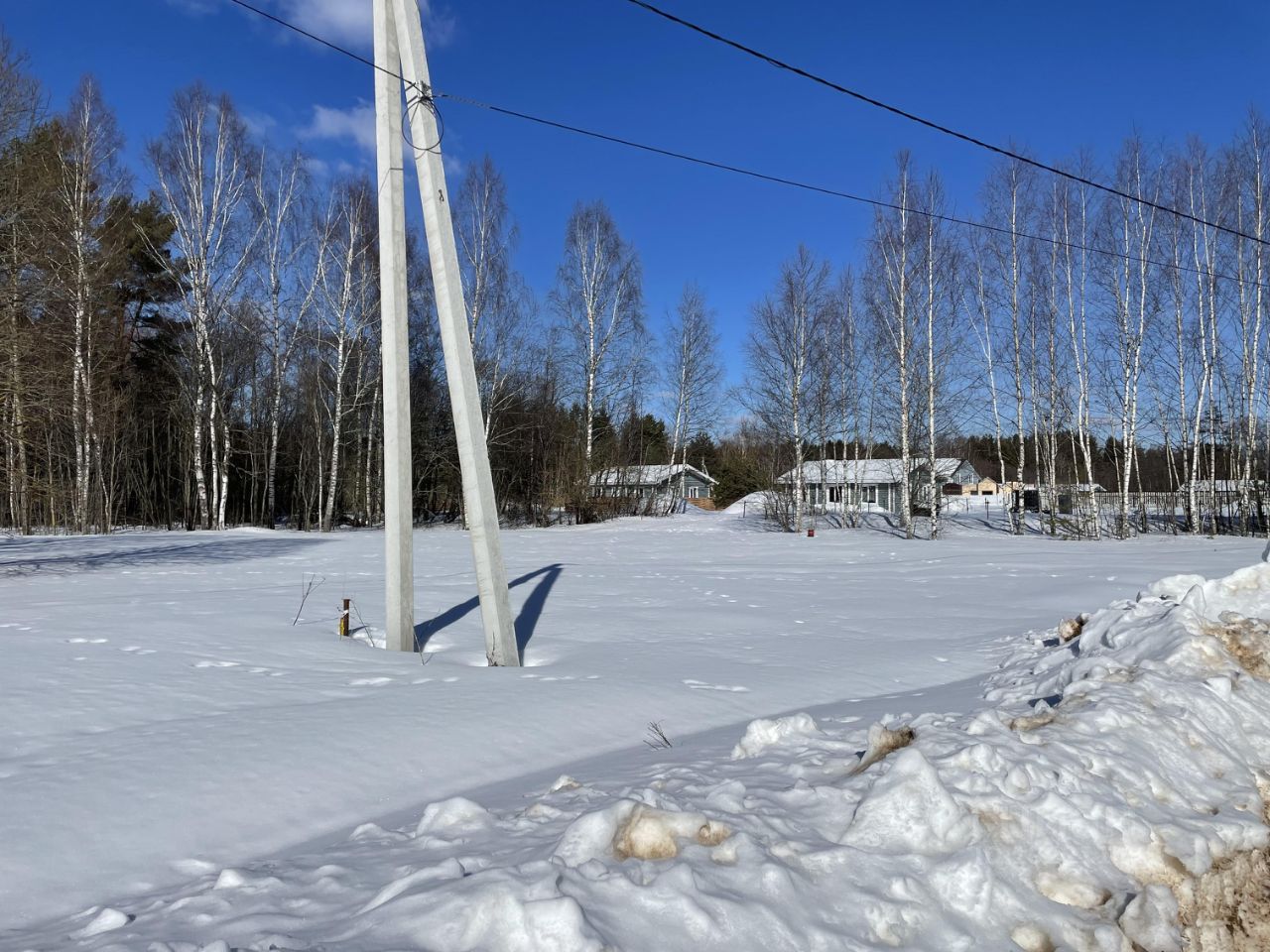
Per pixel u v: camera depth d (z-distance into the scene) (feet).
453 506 139.33
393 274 30.42
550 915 8.04
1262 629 19.24
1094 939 9.66
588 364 135.33
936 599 45.96
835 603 44.37
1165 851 11.39
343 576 55.77
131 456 133.08
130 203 128.26
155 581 52.42
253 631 31.14
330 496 120.06
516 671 26.45
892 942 8.93
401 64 30.42
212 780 14.94
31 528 114.73
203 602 40.11
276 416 126.11
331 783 15.34
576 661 28.35
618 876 9.07
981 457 246.47
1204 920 10.94
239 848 12.65
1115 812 11.62
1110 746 13.58
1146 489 182.80
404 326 30.58
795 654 29.84
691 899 8.69
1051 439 112.06
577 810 12.09
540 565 66.74
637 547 88.43
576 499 131.54
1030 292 113.39
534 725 19.71
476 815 12.16
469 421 28.89
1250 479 113.39
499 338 128.88
